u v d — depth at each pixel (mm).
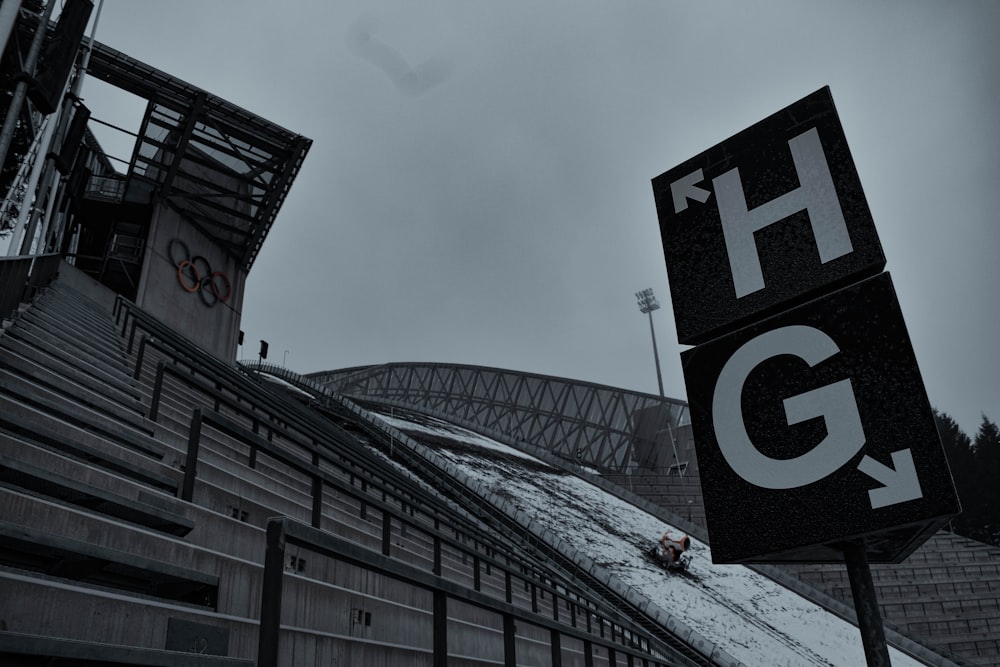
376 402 67500
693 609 32156
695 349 3650
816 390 3207
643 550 40219
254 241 28406
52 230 21562
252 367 52344
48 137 14516
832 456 3072
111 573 5418
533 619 5691
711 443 3430
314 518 6801
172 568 5363
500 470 49250
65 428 7074
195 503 7691
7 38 9039
